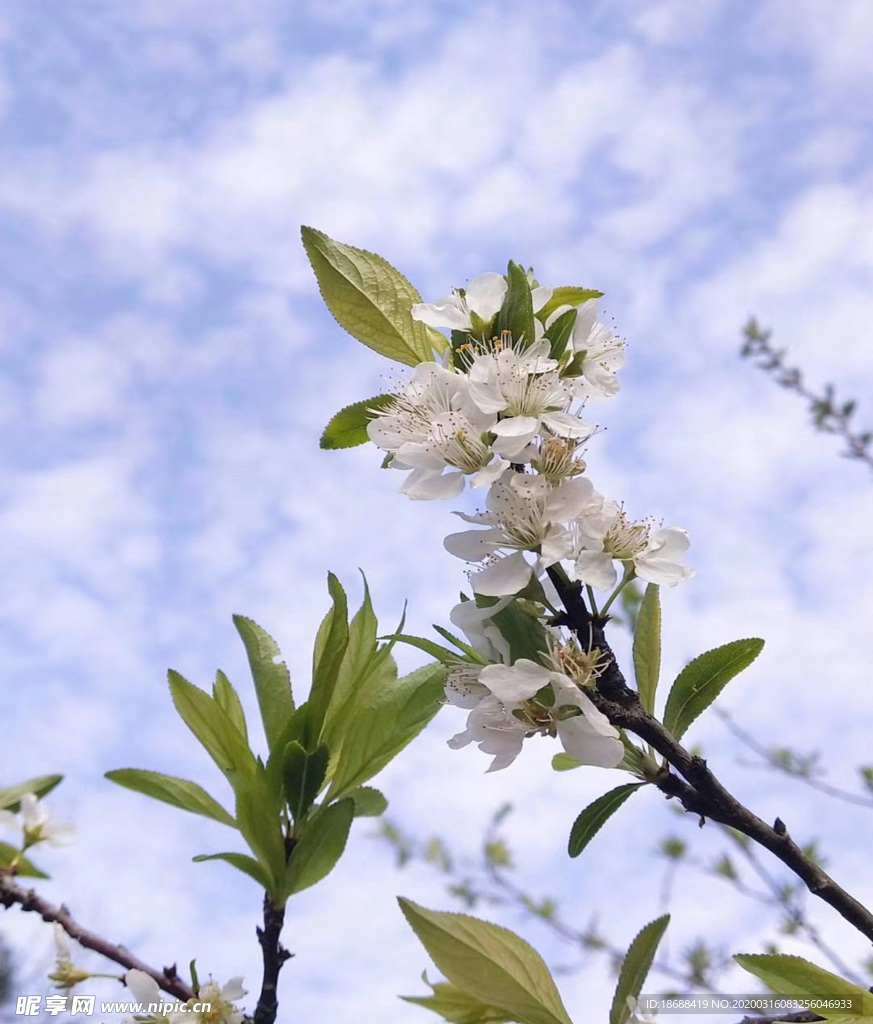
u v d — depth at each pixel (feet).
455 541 0.97
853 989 0.85
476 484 0.96
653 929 0.88
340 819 0.98
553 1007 0.88
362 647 1.06
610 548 0.98
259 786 0.99
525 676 0.90
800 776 1.97
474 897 2.34
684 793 0.92
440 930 0.88
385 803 1.07
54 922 0.93
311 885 0.97
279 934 0.96
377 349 1.08
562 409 0.97
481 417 0.98
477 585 0.94
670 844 1.89
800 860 0.90
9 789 0.98
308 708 1.02
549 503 0.95
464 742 0.94
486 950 0.88
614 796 0.93
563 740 0.91
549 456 0.97
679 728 0.96
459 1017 0.95
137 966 0.94
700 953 1.55
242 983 0.95
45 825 0.97
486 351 1.00
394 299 1.08
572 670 0.92
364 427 1.07
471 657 0.97
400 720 1.05
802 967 0.87
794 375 2.62
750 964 0.87
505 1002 0.88
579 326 1.00
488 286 1.02
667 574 0.97
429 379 1.01
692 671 0.97
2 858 0.96
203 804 1.03
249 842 0.99
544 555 0.93
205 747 1.03
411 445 0.99
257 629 1.09
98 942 0.94
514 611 0.95
